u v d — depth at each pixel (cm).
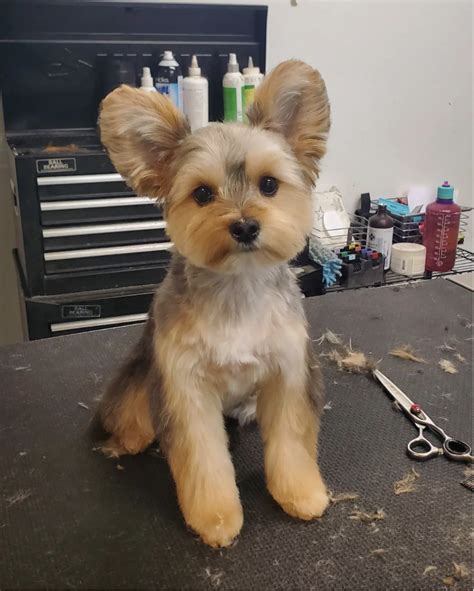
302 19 108
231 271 46
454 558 43
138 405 56
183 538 46
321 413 56
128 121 48
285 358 49
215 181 46
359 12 111
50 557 44
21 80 94
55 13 93
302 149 50
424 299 89
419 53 118
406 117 122
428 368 69
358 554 43
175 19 99
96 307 89
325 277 102
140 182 49
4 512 49
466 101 125
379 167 124
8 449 57
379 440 57
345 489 50
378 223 110
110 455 56
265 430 52
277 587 41
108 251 89
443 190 112
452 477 51
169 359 48
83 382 69
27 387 68
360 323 81
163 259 92
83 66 96
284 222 46
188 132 49
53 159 83
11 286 109
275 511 49
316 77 48
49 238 86
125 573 43
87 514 49
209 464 48
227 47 103
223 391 51
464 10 118
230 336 47
